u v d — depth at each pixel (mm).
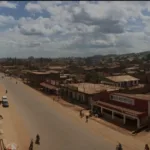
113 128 54031
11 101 90062
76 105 79188
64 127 56531
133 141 46188
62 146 44906
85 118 63562
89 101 77188
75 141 47406
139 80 108375
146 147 41656
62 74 143125
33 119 64125
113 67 157500
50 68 189500
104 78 107750
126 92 72750
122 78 103562
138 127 51594
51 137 49688
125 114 54844
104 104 63656
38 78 131500
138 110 54812
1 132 50781
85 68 171750
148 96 58406
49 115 68438
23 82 156000
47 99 93750
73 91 87812
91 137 49438
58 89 101688
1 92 111938
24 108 78125
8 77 193250
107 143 46094
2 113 69938
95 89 82938
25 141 47344
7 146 41531
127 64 194375
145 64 176625
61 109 75375
